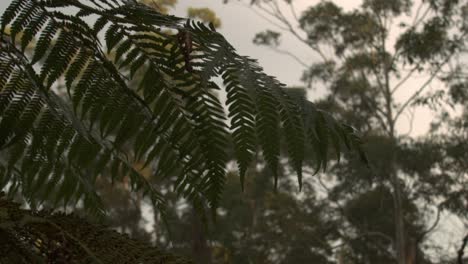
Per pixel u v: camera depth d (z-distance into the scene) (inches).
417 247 2279.8
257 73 91.6
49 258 83.1
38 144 113.2
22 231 83.6
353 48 2257.6
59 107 113.7
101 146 122.5
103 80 105.8
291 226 2379.4
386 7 2146.9
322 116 93.4
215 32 94.0
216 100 96.3
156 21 95.1
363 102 2215.8
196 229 1895.9
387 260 2474.2
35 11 103.2
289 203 2338.8
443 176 2167.8
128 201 2032.5
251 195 2257.6
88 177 137.3
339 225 2466.8
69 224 87.8
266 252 2417.6
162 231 2059.5
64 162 131.3
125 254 85.7
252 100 88.3
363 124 2218.3
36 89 108.8
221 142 97.3
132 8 96.5
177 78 97.3
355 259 2493.8
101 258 85.5
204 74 88.4
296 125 90.8
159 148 109.8
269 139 90.4
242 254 2373.3
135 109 107.5
